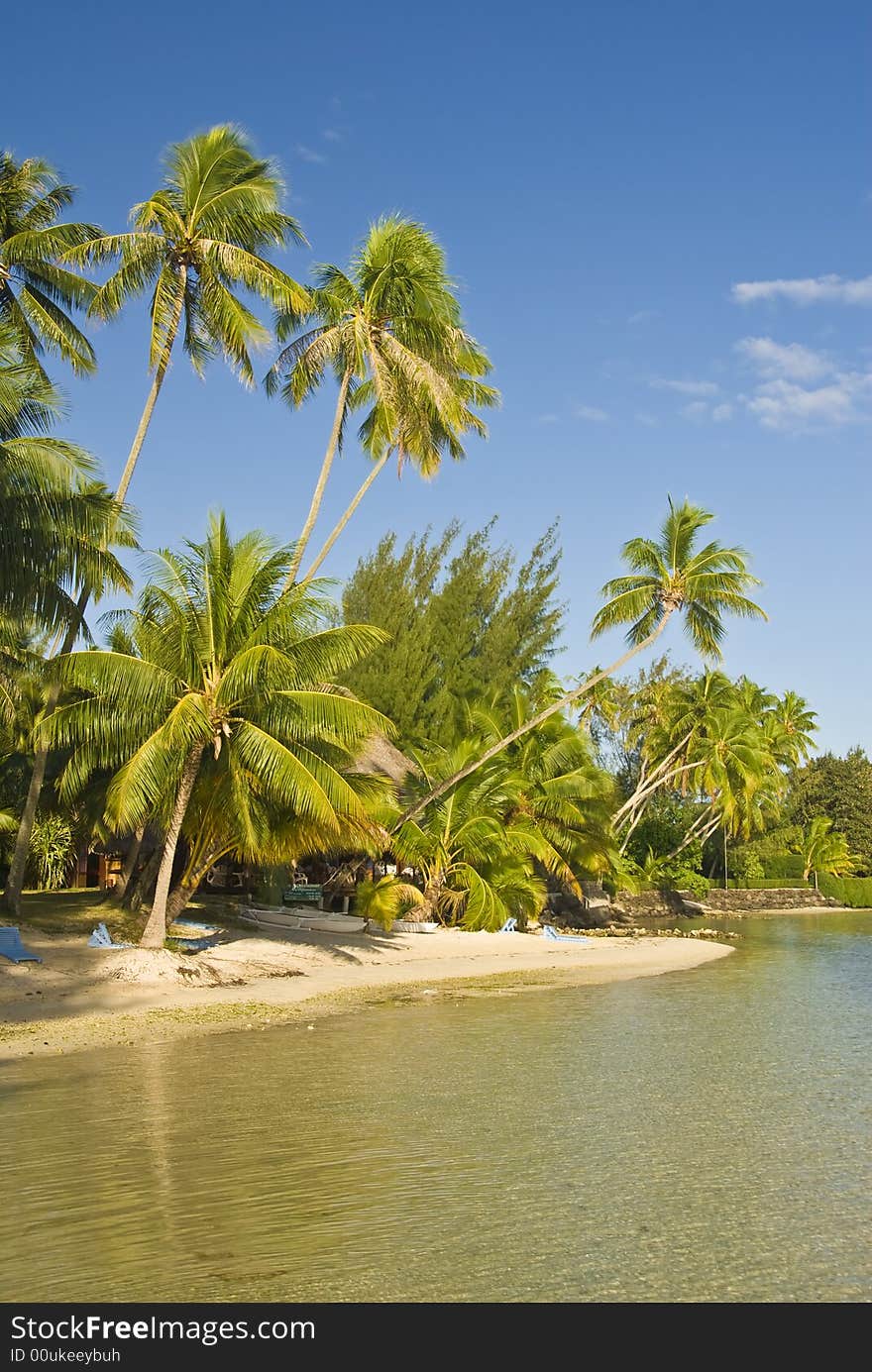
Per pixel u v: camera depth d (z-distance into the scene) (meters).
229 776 21.05
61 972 19.28
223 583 20.81
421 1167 9.21
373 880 34.59
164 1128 10.39
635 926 47.75
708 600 36.44
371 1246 7.26
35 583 19.17
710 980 25.92
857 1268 7.07
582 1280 6.81
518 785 34.41
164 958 20.92
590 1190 8.63
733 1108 11.69
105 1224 7.56
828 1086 13.01
